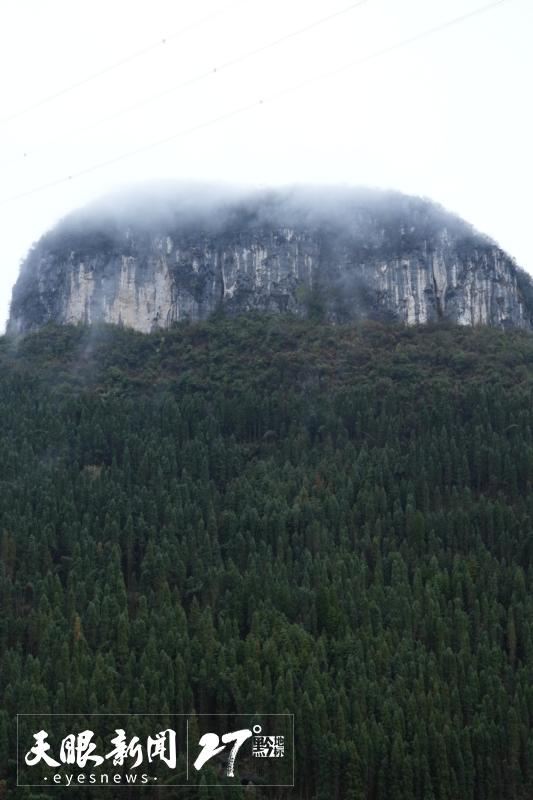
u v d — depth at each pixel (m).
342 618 159.25
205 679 148.38
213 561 175.12
